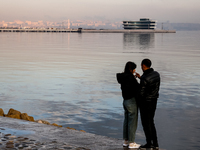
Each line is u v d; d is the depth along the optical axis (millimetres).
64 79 35500
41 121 11539
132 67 6617
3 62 55656
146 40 187500
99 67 48656
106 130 16516
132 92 6551
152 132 6691
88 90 28781
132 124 6641
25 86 30531
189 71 44469
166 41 175875
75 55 74188
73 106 22359
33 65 50906
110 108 21797
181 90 29203
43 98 25062
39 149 6488
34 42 148500
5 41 155500
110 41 169500
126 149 6594
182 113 20672
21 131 7777
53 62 56312
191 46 123812
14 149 6469
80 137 7371
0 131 7746
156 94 6551
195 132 16453
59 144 6828
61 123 17891
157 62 58406
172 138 15445
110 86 31000
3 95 26094
